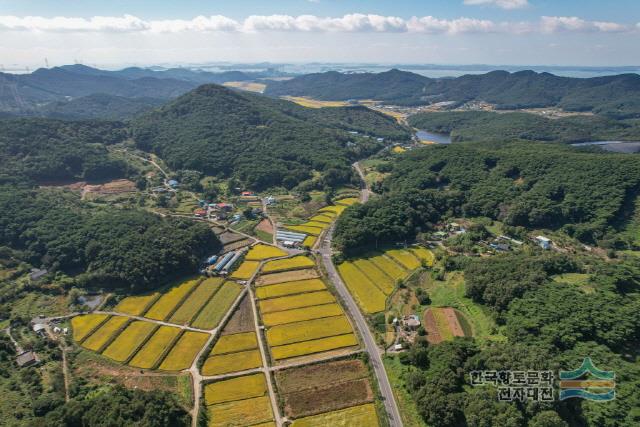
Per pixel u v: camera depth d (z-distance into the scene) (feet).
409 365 459.32
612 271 574.56
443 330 520.83
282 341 496.23
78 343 492.13
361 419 390.83
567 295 513.86
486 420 355.56
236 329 517.96
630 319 458.09
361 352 479.00
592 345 442.50
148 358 468.34
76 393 414.00
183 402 404.98
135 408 369.91
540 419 351.25
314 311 556.51
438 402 380.58
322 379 439.22
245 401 409.28
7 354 461.37
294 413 396.16
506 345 450.30
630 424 361.30
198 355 474.08
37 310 550.77
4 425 365.61
